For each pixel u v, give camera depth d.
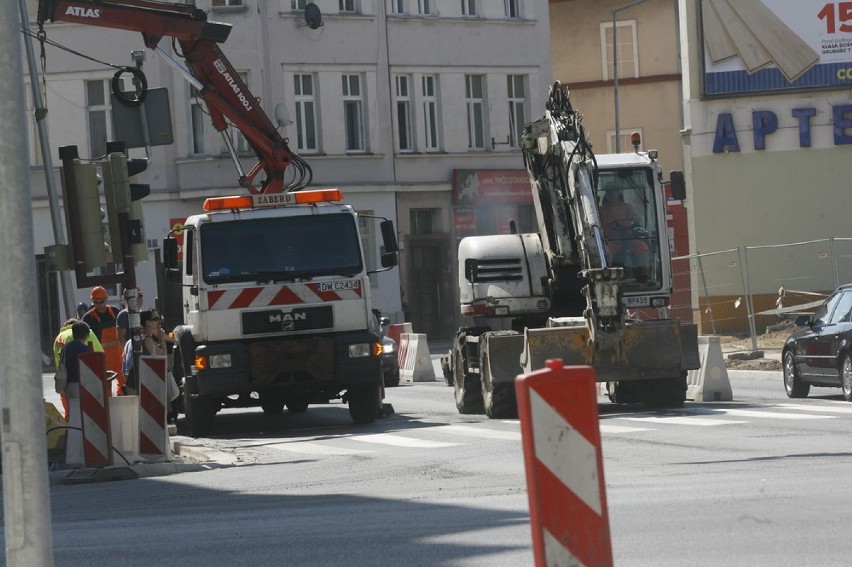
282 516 31.09
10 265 17.98
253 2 134.62
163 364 45.53
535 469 15.20
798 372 65.00
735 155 130.00
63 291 71.69
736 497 29.58
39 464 17.81
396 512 30.59
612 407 61.28
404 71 142.88
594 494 15.33
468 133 146.75
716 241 130.38
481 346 58.81
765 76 129.25
